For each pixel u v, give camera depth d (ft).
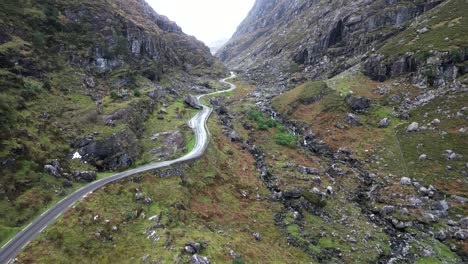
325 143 326.85
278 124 378.53
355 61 488.85
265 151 317.01
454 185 234.79
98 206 178.19
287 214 217.77
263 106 447.01
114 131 251.60
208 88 577.43
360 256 181.98
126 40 444.96
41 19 346.54
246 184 248.52
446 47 366.02
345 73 451.12
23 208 166.91
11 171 181.27
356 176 269.85
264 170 274.98
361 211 227.20
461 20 405.59
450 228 201.67
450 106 310.65
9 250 140.56
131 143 253.44
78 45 362.53
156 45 555.28
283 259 171.94
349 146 314.96
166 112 347.77
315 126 360.28
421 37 417.69
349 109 370.12
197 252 152.87
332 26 632.38
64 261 141.49
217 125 349.41
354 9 631.15
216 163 262.88
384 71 407.23
